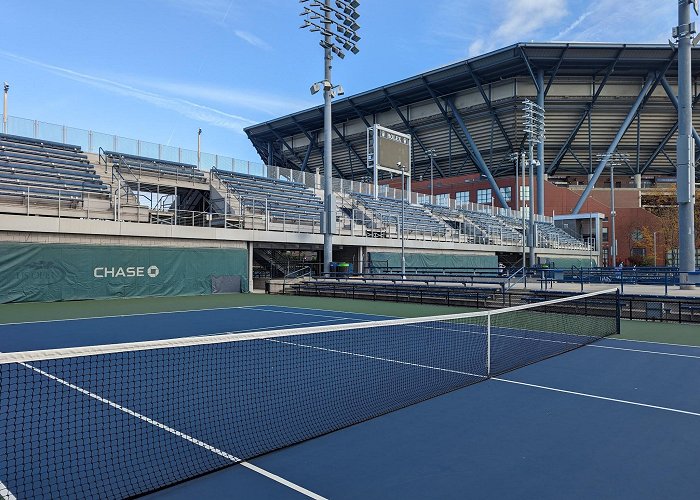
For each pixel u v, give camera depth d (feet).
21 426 17.08
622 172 248.93
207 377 24.43
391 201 141.90
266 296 82.79
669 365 28.50
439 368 27.17
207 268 85.76
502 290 63.93
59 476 13.28
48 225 68.64
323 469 14.02
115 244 75.46
